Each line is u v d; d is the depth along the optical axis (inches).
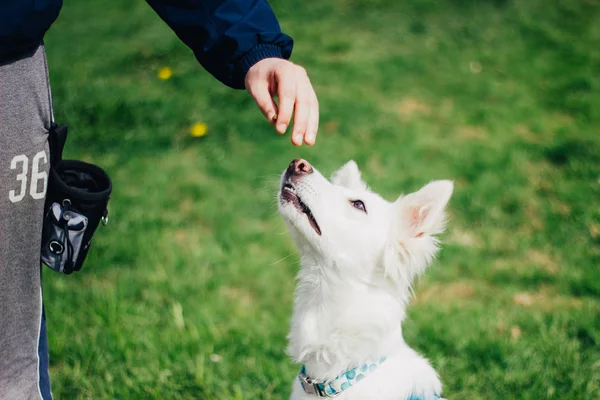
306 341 68.6
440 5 225.1
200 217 111.2
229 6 60.1
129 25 221.5
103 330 86.8
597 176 123.0
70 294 92.4
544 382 79.2
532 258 102.3
